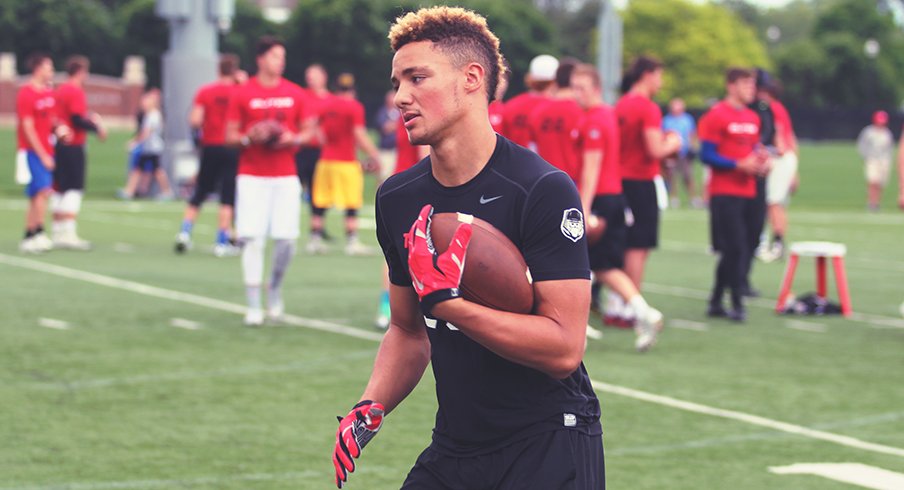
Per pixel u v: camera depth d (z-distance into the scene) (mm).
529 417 3785
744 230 12742
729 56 94875
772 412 8461
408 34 3635
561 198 3639
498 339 3525
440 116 3617
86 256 16766
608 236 10750
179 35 27438
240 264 16484
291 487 6469
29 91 16688
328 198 18250
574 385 3861
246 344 10609
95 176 35844
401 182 3850
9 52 69188
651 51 94375
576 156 11039
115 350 10164
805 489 6605
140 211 24609
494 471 3826
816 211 30062
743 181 12602
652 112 11641
